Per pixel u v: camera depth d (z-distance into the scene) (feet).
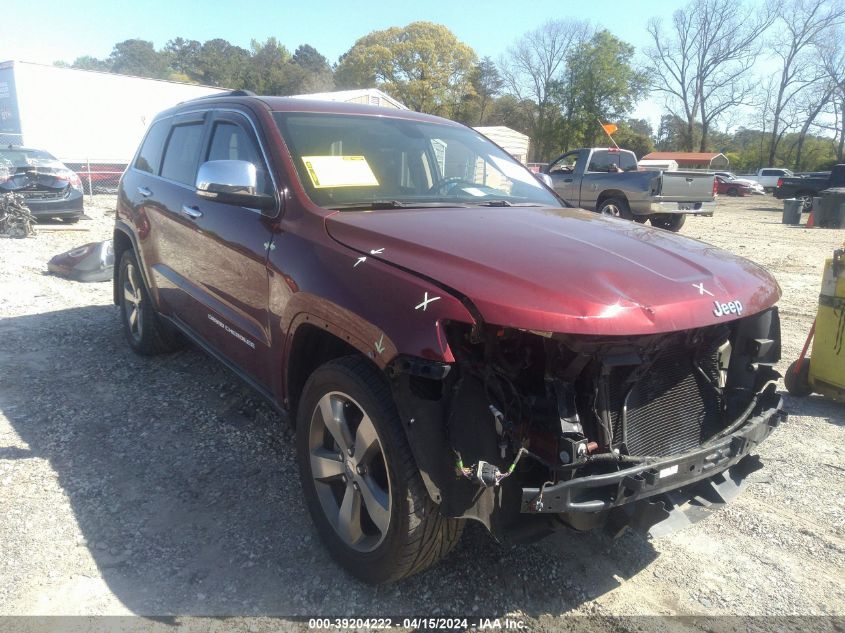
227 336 11.64
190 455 11.94
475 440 7.11
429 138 12.48
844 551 9.82
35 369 15.85
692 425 8.49
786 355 18.89
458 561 9.21
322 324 8.45
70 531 9.56
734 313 7.81
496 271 7.32
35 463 11.44
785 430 14.06
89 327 19.45
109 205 58.29
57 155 69.92
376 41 232.32
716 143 245.45
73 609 8.04
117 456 11.81
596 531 10.10
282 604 8.27
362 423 8.04
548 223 9.71
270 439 12.66
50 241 34.96
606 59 207.51
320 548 9.39
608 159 49.85
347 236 8.80
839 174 73.97
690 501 8.15
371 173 10.89
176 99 79.77
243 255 10.55
